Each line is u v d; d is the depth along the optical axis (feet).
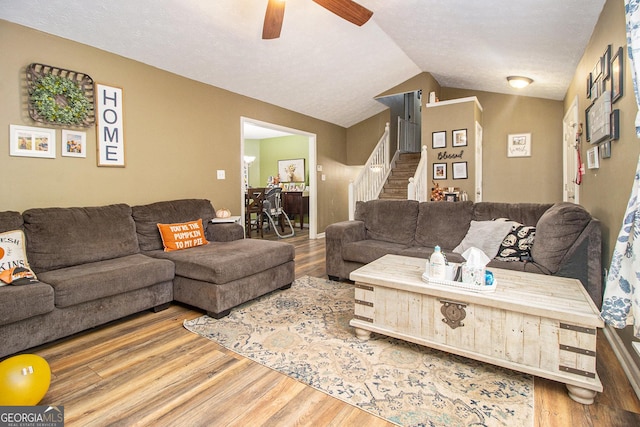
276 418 4.80
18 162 8.81
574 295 5.74
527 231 8.75
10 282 6.62
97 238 9.05
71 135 9.78
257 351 6.74
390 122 23.06
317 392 5.41
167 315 8.77
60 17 8.93
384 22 12.34
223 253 9.48
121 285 7.91
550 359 5.29
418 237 10.98
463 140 17.29
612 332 6.79
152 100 11.85
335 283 11.43
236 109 15.25
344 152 24.00
